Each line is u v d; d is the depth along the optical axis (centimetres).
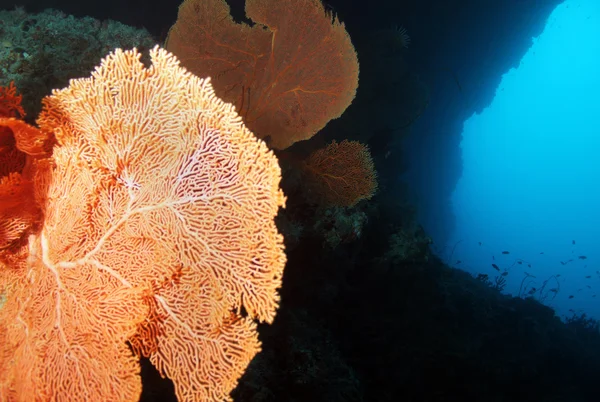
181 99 56
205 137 56
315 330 134
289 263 134
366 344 169
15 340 63
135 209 59
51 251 63
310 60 119
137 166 59
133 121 58
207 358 56
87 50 131
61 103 59
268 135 124
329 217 135
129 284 57
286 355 110
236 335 55
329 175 138
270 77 122
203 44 123
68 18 144
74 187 63
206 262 56
